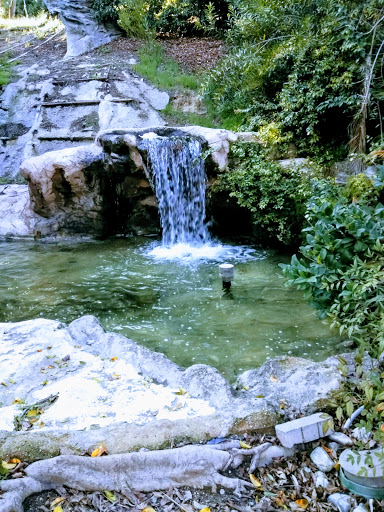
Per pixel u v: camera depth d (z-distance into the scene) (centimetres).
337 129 766
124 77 1152
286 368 315
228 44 1157
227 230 812
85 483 224
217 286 561
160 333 441
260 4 872
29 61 1359
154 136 770
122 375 317
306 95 744
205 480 231
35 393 296
